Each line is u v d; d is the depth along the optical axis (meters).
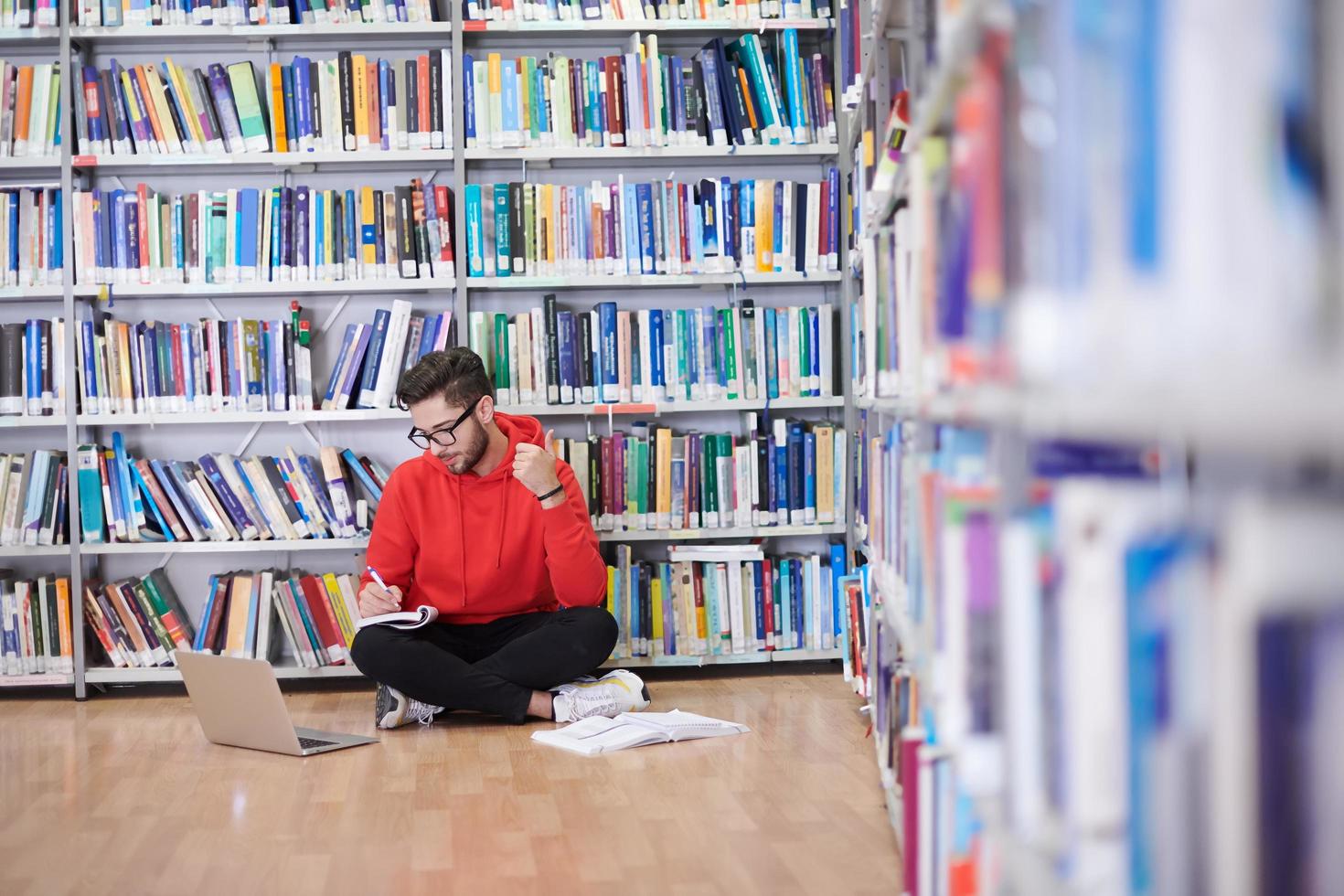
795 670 3.95
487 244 3.80
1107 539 0.77
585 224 3.82
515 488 3.45
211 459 3.76
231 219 3.77
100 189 3.90
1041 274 0.83
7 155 3.76
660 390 3.82
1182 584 0.72
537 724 3.21
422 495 3.45
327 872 2.00
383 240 3.79
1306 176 0.64
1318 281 0.64
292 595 3.73
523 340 3.80
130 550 3.71
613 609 3.79
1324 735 0.63
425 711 3.22
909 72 1.99
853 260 3.01
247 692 2.93
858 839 2.13
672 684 3.73
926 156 1.38
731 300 4.05
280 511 3.77
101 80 3.76
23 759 2.89
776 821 2.25
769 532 3.85
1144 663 0.74
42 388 3.72
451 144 3.79
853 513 3.82
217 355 3.74
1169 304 0.67
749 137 3.86
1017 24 0.90
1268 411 0.59
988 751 1.06
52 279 3.75
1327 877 0.63
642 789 2.50
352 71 3.78
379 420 4.00
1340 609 0.64
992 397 0.95
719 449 3.84
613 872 1.97
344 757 2.86
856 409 3.78
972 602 1.09
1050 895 0.82
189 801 2.47
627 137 3.84
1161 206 0.68
